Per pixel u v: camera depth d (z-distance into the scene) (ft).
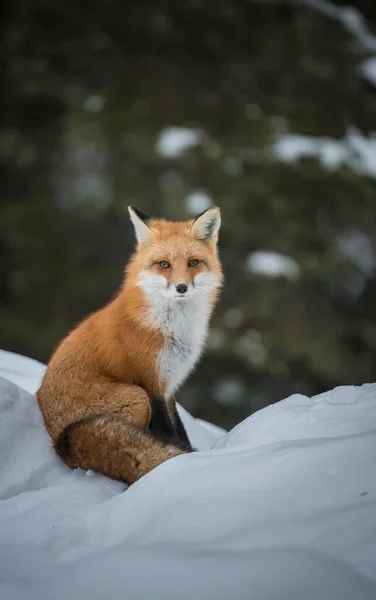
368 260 87.45
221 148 79.25
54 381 22.20
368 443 14.78
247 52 85.56
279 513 13.41
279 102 83.25
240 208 77.30
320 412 17.53
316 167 77.97
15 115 86.12
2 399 21.30
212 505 14.11
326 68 82.48
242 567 11.89
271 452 15.56
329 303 83.87
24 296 83.25
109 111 81.15
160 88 83.41
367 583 11.19
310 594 11.10
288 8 86.84
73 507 16.84
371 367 80.94
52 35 85.10
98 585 12.10
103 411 21.61
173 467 15.94
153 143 79.10
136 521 14.66
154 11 83.82
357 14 91.20
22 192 88.58
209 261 25.26
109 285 83.56
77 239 85.35
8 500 17.67
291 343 75.97
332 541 12.24
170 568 12.20
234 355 78.07
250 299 76.79
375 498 13.09
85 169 90.43
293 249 78.33
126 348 23.06
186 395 78.84
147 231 25.04
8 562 14.01
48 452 21.01
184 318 23.93
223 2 85.10
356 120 84.38
